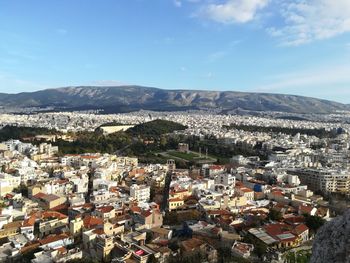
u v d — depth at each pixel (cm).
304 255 19575
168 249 19900
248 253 19212
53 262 18412
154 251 19488
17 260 19512
